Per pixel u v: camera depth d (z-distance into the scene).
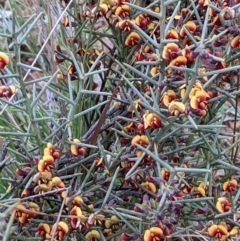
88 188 0.27
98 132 0.27
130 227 0.24
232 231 0.25
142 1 0.29
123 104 0.28
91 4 0.29
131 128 0.27
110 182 0.26
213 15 0.27
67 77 0.29
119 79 0.28
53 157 0.24
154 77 0.26
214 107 0.28
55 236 0.24
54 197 0.27
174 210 0.24
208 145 0.26
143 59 0.26
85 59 0.29
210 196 0.26
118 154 0.25
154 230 0.23
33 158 0.25
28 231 0.26
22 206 0.24
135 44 0.28
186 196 0.26
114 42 0.29
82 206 0.25
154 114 0.24
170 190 0.23
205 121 0.28
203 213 0.26
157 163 0.24
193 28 0.27
